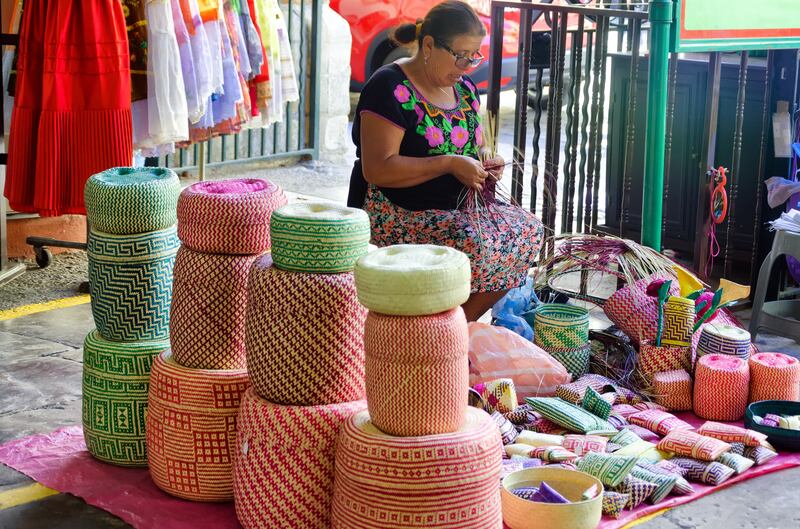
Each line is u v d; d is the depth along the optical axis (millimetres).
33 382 4125
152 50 4926
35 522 3033
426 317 2557
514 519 2920
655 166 4520
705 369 3836
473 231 4020
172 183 3344
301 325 2760
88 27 4617
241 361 3107
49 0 4586
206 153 8039
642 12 4645
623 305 4168
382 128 3922
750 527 3066
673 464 3350
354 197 4211
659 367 4000
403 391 2568
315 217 2748
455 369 2594
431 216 4062
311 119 8727
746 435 3457
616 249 4359
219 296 3027
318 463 2801
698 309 4215
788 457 3510
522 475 3084
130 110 4758
